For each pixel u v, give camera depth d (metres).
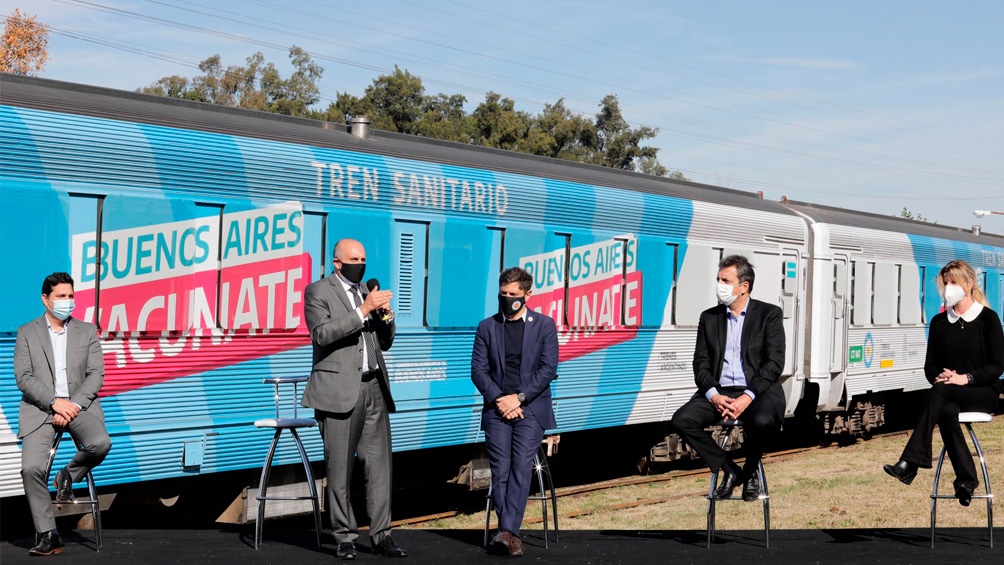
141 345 8.82
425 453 12.59
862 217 19.98
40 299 8.12
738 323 8.27
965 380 8.32
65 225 8.28
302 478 10.38
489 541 8.20
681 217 14.73
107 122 8.61
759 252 16.42
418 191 11.09
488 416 7.86
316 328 7.16
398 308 10.91
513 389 7.80
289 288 9.91
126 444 8.73
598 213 13.35
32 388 7.12
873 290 19.44
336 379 7.24
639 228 14.05
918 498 13.10
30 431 7.21
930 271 21.48
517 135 54.78
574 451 15.01
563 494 13.68
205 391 9.29
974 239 24.05
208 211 9.27
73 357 7.33
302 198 10.01
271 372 9.81
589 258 13.23
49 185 8.20
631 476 15.65
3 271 7.93
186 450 9.15
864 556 7.85
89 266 8.44
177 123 9.20
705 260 15.24
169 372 9.02
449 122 55.19
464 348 11.69
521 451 7.72
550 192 12.68
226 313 9.39
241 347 9.55
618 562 7.51
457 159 11.84
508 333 7.88
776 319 8.23
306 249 10.05
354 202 10.48
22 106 8.12
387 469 7.51
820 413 18.80
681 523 11.62
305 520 11.84
